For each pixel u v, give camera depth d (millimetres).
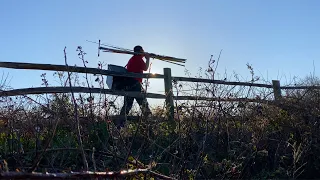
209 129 5332
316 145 5430
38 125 4656
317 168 5340
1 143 4184
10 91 5469
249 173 5090
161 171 4289
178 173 4156
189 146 4777
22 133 4473
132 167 3498
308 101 6332
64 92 5062
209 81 6230
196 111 5285
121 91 6836
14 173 1682
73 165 4070
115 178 2307
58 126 4656
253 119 5656
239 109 5918
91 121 4750
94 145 4484
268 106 6281
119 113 6148
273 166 5383
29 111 4812
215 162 4715
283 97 6707
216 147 5250
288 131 5816
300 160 5398
